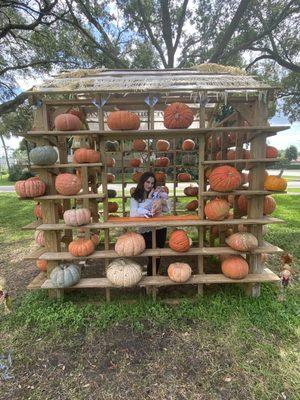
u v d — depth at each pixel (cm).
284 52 1256
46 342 273
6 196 1270
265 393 211
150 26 1268
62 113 336
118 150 588
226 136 423
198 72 381
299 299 335
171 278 325
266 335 274
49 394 216
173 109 312
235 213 388
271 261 465
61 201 406
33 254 335
